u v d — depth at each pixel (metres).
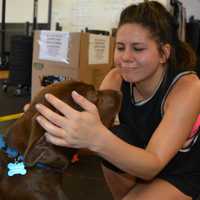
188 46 1.47
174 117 1.21
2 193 1.12
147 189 1.42
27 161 1.06
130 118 1.51
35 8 6.21
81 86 1.13
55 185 1.11
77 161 2.72
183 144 1.31
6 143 1.13
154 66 1.30
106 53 3.44
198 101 1.26
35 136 1.04
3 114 3.96
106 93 1.19
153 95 1.39
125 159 1.05
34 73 3.50
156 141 1.17
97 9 6.05
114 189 1.74
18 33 7.00
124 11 1.36
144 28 1.26
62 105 0.99
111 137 1.01
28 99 4.92
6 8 6.84
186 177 1.43
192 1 5.81
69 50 3.23
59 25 6.56
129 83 1.50
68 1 6.39
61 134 0.98
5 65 6.95
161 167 1.14
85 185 2.40
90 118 0.98
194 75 1.37
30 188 1.08
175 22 1.41
